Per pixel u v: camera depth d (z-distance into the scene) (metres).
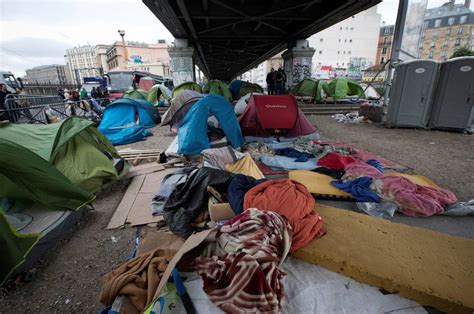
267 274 1.67
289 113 6.29
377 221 2.50
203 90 14.54
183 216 2.64
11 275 2.12
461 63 6.91
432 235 2.29
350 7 9.64
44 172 2.68
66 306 1.93
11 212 2.70
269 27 14.57
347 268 1.95
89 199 3.09
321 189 3.39
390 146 5.92
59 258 2.42
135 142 7.14
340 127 8.49
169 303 1.70
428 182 3.66
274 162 4.64
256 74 77.75
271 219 2.07
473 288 1.76
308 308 1.71
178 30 13.55
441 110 7.46
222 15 11.10
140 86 18.58
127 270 1.96
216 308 1.64
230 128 5.34
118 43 55.00
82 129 3.76
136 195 3.60
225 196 2.93
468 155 5.17
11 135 3.22
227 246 1.90
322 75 51.16
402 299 1.81
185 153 4.92
